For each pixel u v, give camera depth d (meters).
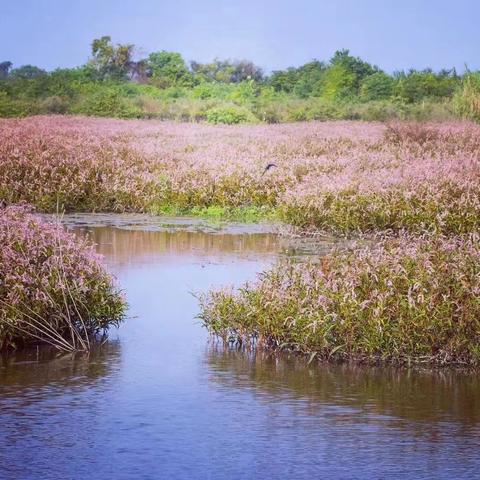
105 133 52.09
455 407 11.68
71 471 9.50
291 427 10.86
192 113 74.62
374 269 14.50
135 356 14.04
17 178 35.59
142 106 76.25
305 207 29.33
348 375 13.15
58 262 15.23
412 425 10.96
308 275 14.86
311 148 45.66
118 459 9.82
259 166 37.84
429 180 30.16
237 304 15.05
